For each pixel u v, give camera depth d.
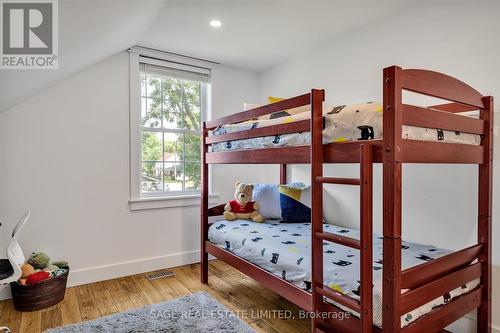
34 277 2.30
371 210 1.34
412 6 2.28
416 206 2.29
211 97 3.53
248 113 2.26
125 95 3.01
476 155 1.68
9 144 2.48
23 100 2.50
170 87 3.37
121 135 2.99
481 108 1.71
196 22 2.53
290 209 3.07
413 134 1.32
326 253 1.96
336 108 1.58
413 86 1.30
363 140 1.40
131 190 3.05
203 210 2.95
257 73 3.90
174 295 2.59
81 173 2.80
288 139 1.82
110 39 2.21
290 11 2.35
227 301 2.48
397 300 1.25
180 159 3.43
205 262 2.89
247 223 2.98
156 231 3.20
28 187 2.56
